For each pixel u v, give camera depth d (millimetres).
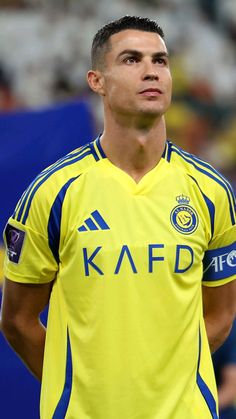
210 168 13016
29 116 18766
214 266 13164
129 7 43344
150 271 12180
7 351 18500
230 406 18672
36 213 12539
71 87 39281
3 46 39906
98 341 12133
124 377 12078
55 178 12586
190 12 45219
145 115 12367
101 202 12422
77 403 12250
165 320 12180
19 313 13305
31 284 12930
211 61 43688
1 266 18547
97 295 12172
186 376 12289
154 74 12320
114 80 12477
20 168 18672
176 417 12172
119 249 12188
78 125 18828
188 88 42062
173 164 12852
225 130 41000
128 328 12102
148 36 12539
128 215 12375
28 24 40594
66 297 12477
